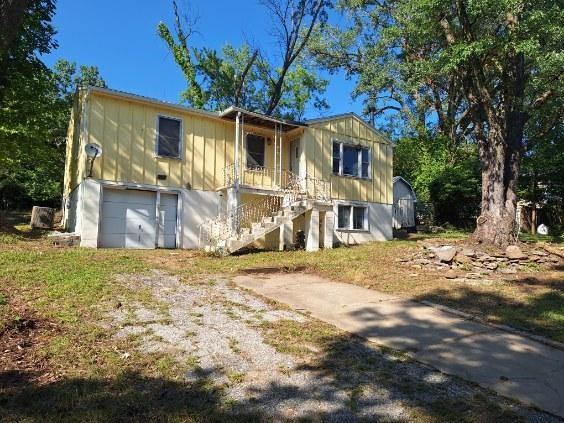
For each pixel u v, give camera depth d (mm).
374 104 32438
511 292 8898
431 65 13617
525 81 13820
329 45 31172
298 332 6035
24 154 19531
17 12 4543
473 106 14406
